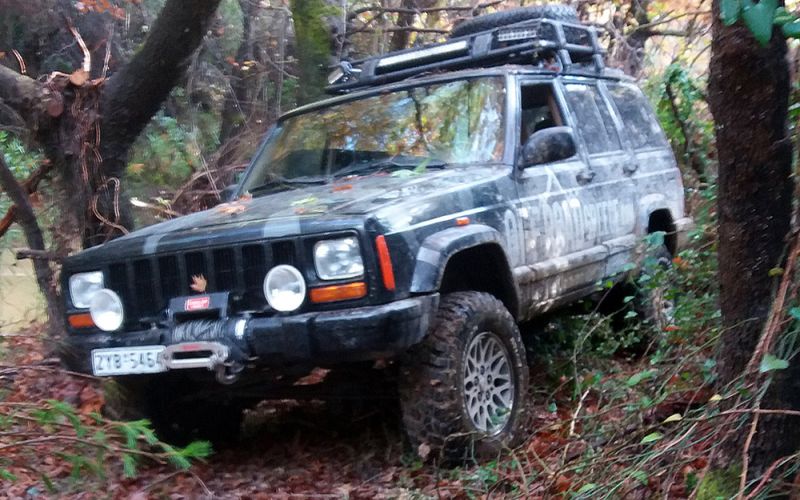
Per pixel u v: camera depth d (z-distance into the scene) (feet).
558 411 17.21
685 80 29.01
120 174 23.18
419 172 17.07
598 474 11.05
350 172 18.16
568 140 17.24
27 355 22.13
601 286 19.06
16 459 12.19
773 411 8.96
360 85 21.20
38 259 21.63
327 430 18.10
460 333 14.55
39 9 35.06
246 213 15.53
